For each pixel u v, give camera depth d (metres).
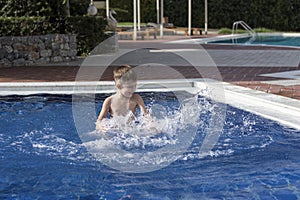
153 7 33.91
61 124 6.21
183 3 34.25
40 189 4.00
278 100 7.18
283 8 32.62
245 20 33.47
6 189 4.01
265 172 4.37
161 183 4.11
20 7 14.47
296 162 4.65
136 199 3.77
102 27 16.05
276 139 5.46
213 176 4.27
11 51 12.91
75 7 17.41
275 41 25.27
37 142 5.39
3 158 4.82
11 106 7.49
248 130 5.83
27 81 9.65
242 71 11.08
